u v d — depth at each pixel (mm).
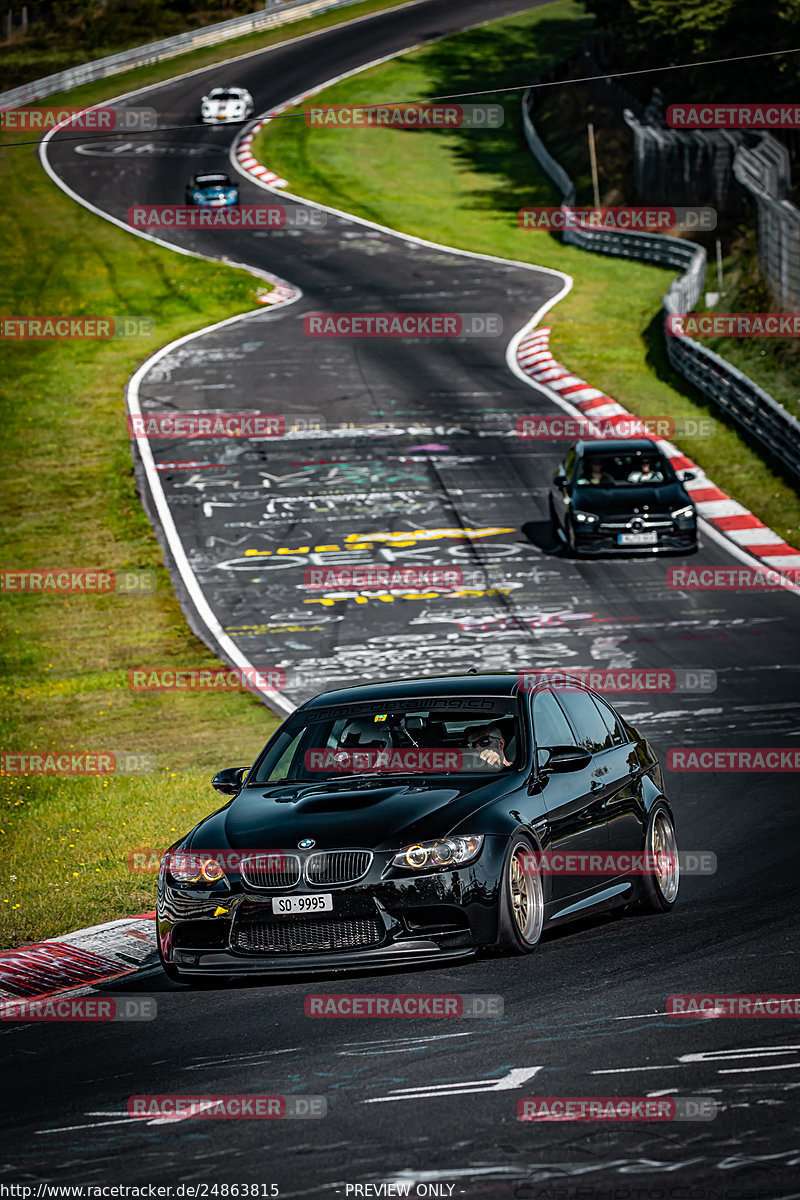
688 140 196250
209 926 28734
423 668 73875
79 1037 26594
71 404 139250
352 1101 20609
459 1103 20109
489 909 28094
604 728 35000
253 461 120188
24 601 91875
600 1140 18281
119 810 51375
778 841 41750
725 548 93625
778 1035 22562
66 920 36906
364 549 98312
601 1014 24453
